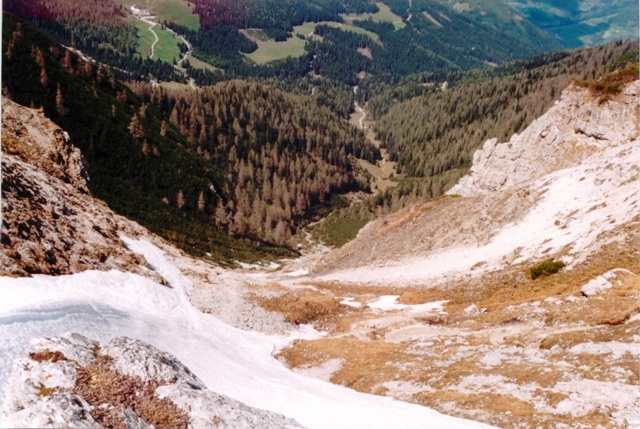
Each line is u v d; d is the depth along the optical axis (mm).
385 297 66688
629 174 65625
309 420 25562
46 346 21016
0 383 18547
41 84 167250
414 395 31109
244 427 19203
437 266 76812
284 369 39875
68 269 38438
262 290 60375
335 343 44938
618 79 92562
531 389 27609
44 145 66875
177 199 182500
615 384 25688
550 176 83438
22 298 27594
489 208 85500
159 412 19234
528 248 64500
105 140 175125
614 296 37562
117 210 150500
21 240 36562
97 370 20703
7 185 42031
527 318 40719
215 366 31562
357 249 109125
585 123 93000
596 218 60125
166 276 53125
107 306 30734
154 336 30750
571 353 30516
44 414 16297
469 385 30344
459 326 44938
